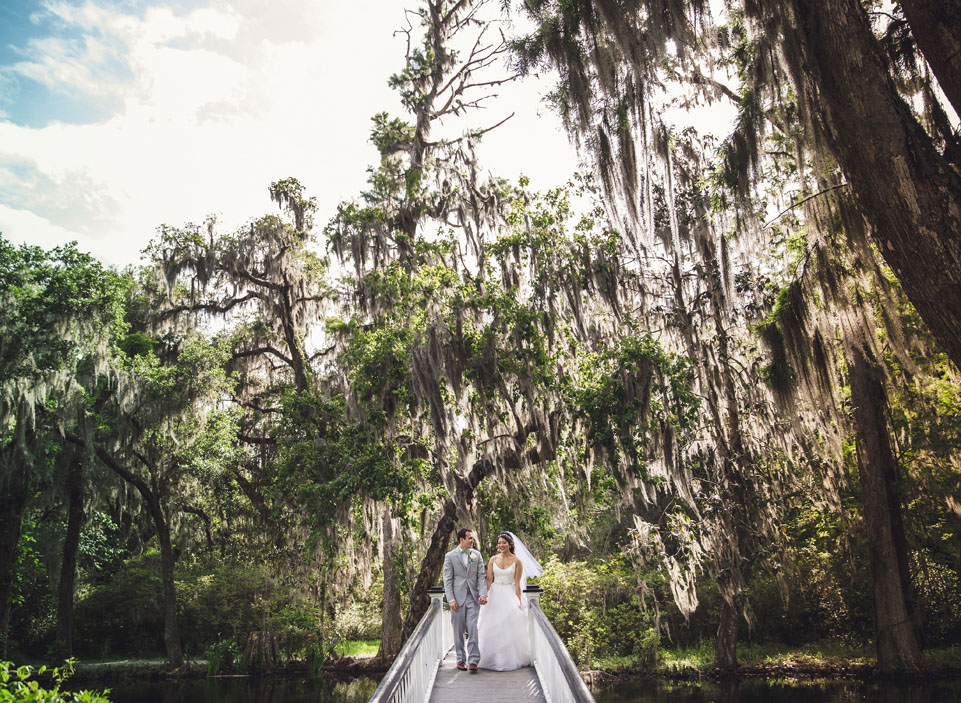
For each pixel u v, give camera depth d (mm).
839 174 11727
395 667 4801
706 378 18672
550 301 16641
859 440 19281
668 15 9695
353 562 21062
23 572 23281
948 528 20328
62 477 23000
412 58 23609
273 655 23156
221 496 26812
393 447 18000
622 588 22062
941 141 9023
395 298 18188
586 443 16672
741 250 15562
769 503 19266
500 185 20531
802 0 7102
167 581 23781
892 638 18125
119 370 22219
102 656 25438
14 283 19609
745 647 22391
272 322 26906
